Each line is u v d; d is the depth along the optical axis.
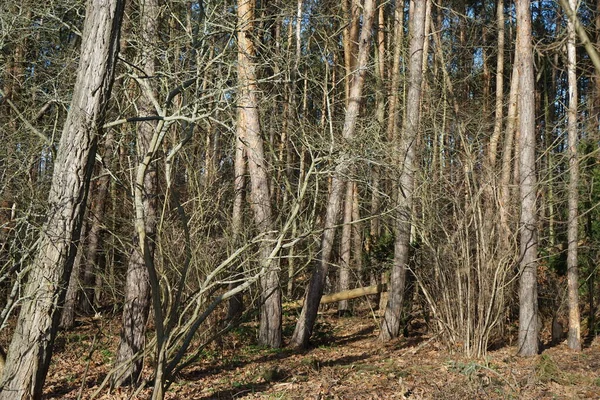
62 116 8.95
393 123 16.44
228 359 11.83
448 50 20.17
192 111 7.26
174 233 9.33
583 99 20.92
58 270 5.84
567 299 14.02
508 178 14.44
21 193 7.84
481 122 14.38
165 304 7.20
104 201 13.64
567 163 14.14
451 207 13.19
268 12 12.85
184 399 8.81
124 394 8.72
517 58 16.58
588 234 14.96
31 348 5.73
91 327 14.42
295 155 15.84
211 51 8.45
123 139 9.32
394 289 14.16
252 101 10.08
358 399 8.54
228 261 6.86
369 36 13.77
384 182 14.85
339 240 20.39
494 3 25.50
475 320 11.94
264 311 13.20
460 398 8.54
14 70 9.80
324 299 15.64
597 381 9.68
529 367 10.62
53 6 8.55
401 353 12.42
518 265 12.66
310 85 14.52
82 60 6.03
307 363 11.37
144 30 8.59
